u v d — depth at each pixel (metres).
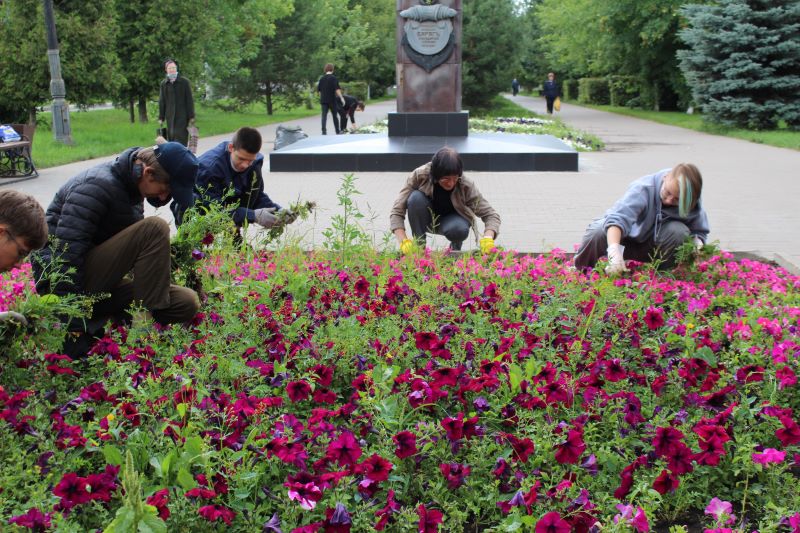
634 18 38.66
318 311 4.74
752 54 25.72
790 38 25.91
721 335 4.44
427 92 18.56
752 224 9.89
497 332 4.46
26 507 2.66
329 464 2.90
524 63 74.75
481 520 2.98
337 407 3.62
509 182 14.02
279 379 3.61
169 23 28.05
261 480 2.97
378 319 4.55
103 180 4.41
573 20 42.00
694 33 26.59
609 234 5.99
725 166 16.52
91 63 23.67
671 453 2.97
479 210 6.78
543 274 5.67
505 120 27.69
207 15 29.77
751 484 3.13
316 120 35.91
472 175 15.08
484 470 3.07
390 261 5.95
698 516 3.06
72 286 4.34
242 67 39.88
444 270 5.77
